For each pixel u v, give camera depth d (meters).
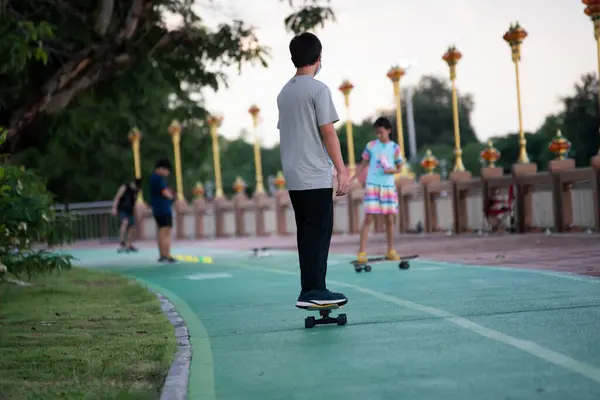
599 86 20.69
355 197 31.34
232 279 15.05
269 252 22.91
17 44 13.66
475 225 25.55
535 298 9.29
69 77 21.20
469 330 7.49
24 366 7.02
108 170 55.75
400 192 29.67
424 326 7.92
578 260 13.48
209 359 7.02
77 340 8.36
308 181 8.42
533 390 5.16
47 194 13.12
